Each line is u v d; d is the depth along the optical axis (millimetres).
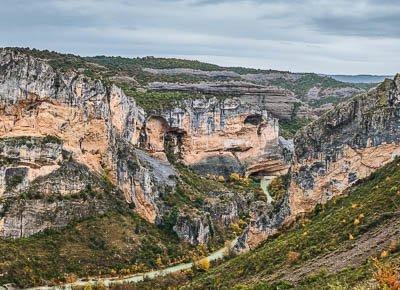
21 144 162875
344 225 95500
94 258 156875
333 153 124312
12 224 154875
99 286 141875
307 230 105500
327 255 87625
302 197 126312
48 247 154625
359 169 121188
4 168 159000
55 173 167000
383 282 55312
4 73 168750
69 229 162250
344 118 124125
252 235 134125
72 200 167125
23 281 141125
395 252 74500
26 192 160250
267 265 98875
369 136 121000
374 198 98000
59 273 147875
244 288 89125
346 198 114375
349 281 68875
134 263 160875
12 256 146125
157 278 150750
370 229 89062
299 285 80125
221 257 158250
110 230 167750
